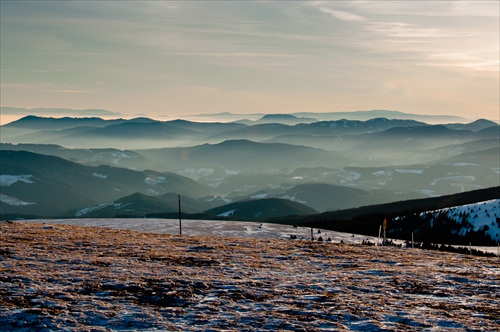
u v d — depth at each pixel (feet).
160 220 352.90
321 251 72.64
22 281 47.26
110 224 320.91
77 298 42.09
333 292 46.09
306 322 36.73
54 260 58.08
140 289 45.50
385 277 53.11
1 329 34.24
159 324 35.96
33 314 37.29
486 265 61.77
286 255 67.62
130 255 63.26
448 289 47.78
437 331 34.83
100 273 51.39
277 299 43.16
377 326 35.83
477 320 37.50
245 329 35.09
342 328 35.50
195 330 34.83
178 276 50.96
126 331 34.50
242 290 45.91
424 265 61.26
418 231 395.55
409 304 42.14
